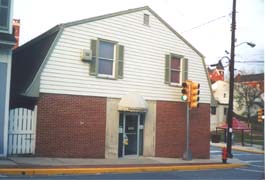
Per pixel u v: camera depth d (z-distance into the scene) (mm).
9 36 17969
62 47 20328
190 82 23578
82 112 20922
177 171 20016
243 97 76188
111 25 22172
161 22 24594
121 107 22203
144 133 23859
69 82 20500
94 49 21453
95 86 21469
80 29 20969
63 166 17156
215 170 21953
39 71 19469
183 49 25891
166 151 24797
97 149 21484
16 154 18844
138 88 23328
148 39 23906
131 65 23047
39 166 16594
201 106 26953
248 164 26438
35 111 19375
